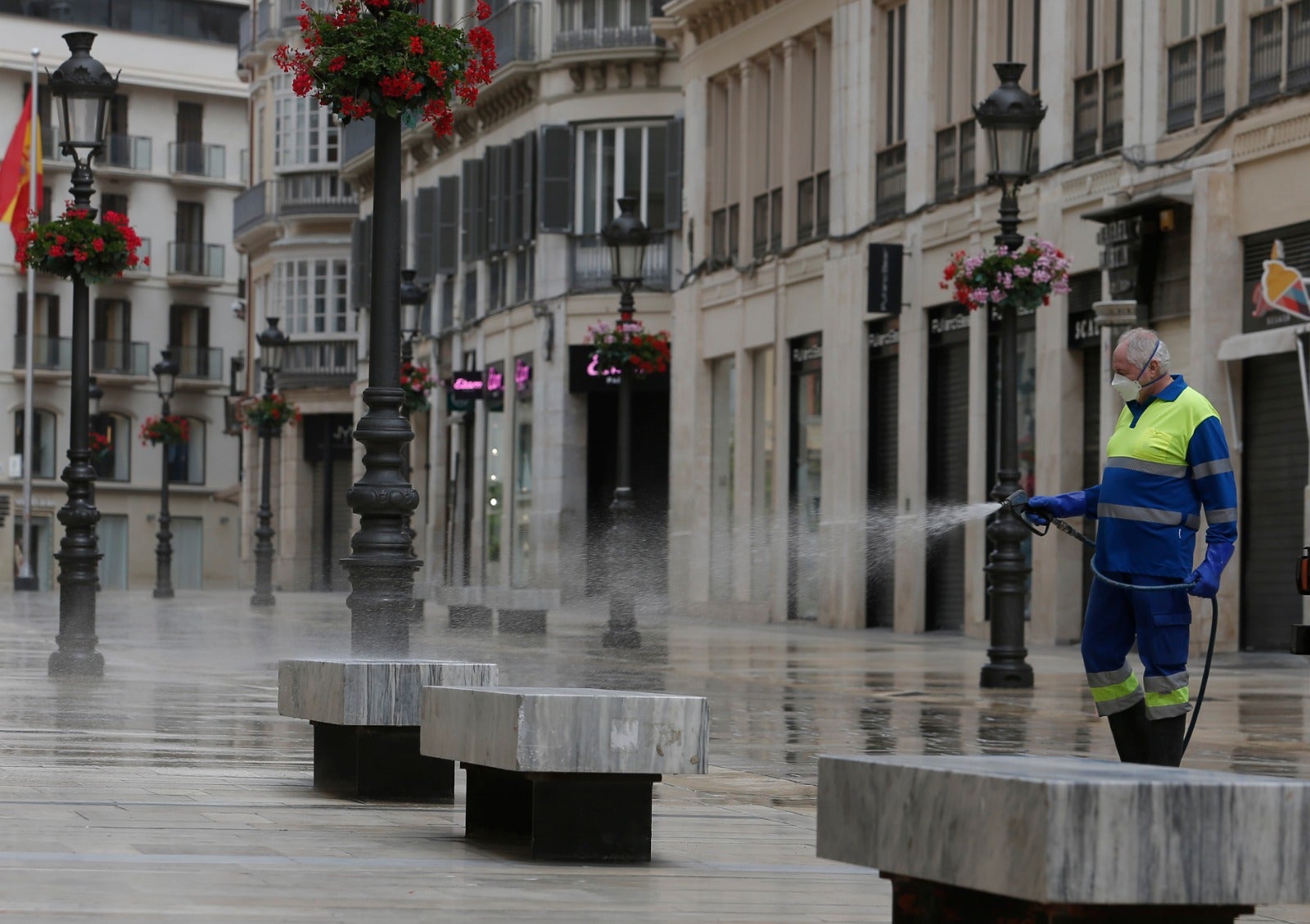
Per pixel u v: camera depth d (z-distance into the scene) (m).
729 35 73.94
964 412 59.12
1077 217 51.69
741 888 12.34
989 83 57.38
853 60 64.88
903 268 61.16
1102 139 51.56
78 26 146.00
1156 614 15.27
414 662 17.05
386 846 13.77
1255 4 45.56
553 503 85.06
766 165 72.31
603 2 84.12
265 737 22.92
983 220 56.75
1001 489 35.94
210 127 150.00
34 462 142.00
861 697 32.59
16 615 72.19
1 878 11.30
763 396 71.88
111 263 36.38
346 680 16.84
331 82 22.89
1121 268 48.91
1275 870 7.93
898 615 60.81
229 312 149.75
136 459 146.12
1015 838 7.90
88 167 37.03
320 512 123.81
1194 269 46.28
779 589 69.31
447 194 99.50
